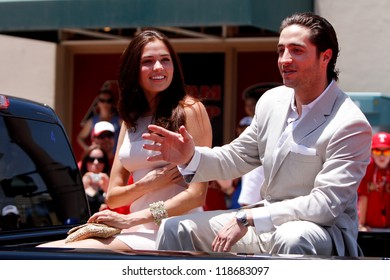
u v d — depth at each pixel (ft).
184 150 26.71
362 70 63.16
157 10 63.67
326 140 25.41
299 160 25.77
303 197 25.11
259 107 27.66
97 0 65.41
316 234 24.53
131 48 31.78
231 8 61.31
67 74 76.13
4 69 76.43
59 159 30.99
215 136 72.59
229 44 72.02
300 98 26.00
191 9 62.64
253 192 47.65
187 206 29.78
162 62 31.35
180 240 26.35
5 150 28.89
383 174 50.39
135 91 31.78
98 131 55.31
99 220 28.73
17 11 67.87
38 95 75.77
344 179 24.86
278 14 63.41
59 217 30.30
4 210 28.09
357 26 63.21
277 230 24.84
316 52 25.58
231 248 27.04
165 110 31.32
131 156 31.24
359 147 25.20
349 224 25.82
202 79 72.90
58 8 66.64
